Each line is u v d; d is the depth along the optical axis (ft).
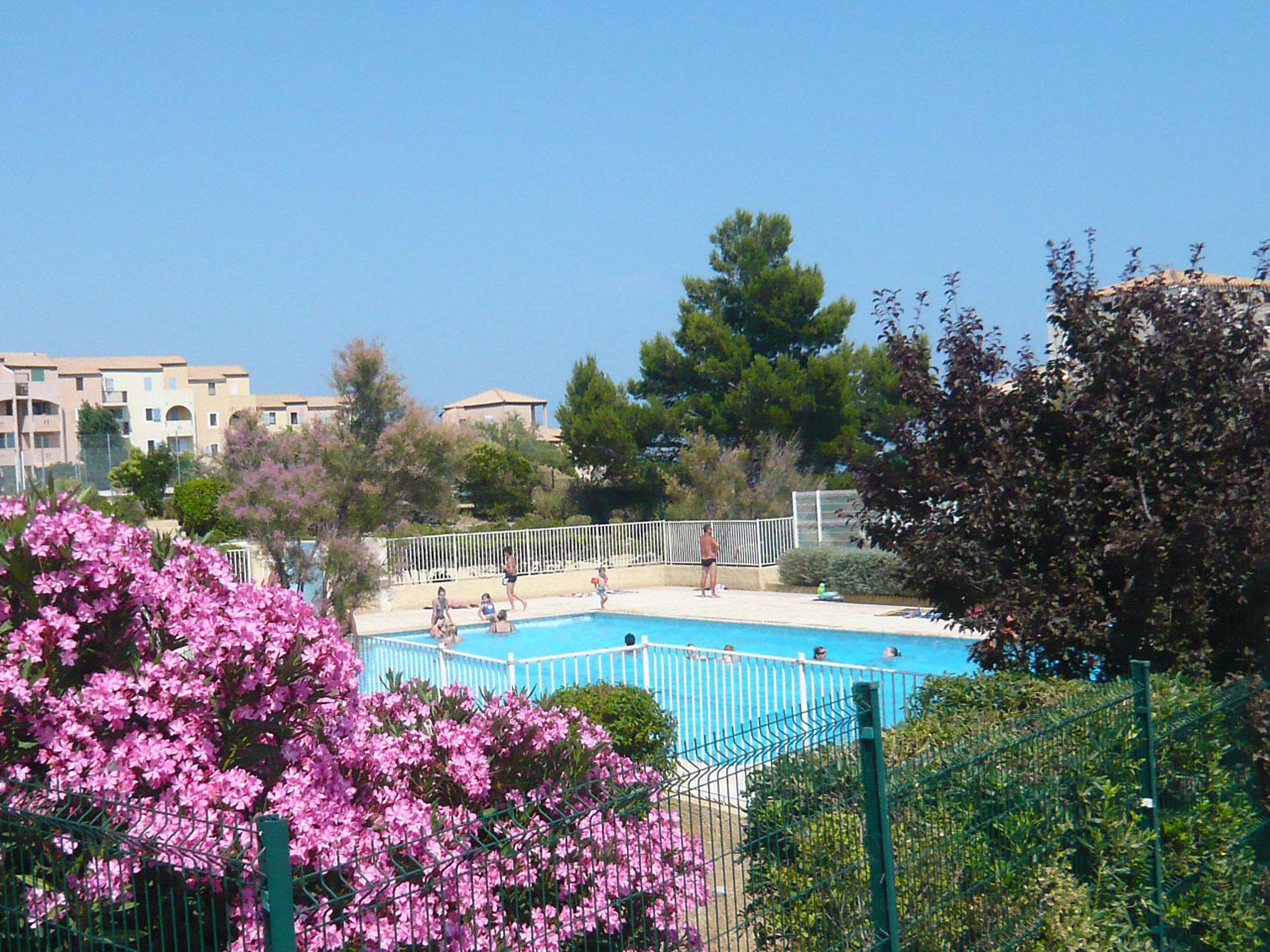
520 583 106.32
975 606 26.66
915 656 71.10
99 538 15.37
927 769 16.46
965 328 27.58
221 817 13.17
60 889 12.42
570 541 110.63
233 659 14.44
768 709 36.24
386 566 69.46
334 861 12.80
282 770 15.01
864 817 15.35
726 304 149.79
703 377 144.97
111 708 13.97
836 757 15.64
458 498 152.46
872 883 15.16
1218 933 22.09
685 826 17.65
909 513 27.96
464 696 18.92
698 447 124.67
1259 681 24.75
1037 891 18.30
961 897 16.76
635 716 34.81
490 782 17.10
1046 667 26.37
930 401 27.53
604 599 98.12
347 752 15.65
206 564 16.85
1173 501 24.57
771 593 101.81
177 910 13.14
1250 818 23.59
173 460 171.42
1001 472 25.68
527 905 14.82
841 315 146.10
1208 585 24.21
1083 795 19.77
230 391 315.37
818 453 137.08
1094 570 25.46
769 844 15.71
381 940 11.41
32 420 268.62
